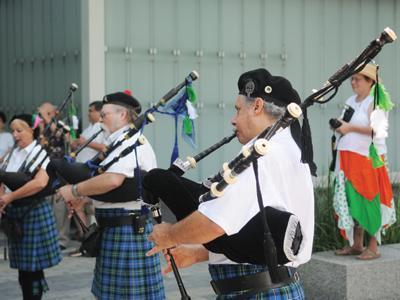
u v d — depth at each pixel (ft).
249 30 33.78
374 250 19.88
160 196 10.48
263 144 8.31
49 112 25.93
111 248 15.88
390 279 19.61
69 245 29.63
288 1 34.40
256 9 33.83
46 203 19.56
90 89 30.73
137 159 15.08
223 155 33.53
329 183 22.08
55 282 23.71
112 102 16.16
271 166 9.39
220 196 8.86
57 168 16.22
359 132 19.62
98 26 30.81
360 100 19.98
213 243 9.68
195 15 32.78
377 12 36.29
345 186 19.90
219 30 33.24
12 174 18.79
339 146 20.11
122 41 31.55
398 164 36.73
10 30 38.04
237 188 9.07
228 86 33.50
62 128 19.52
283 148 9.62
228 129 33.53
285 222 9.16
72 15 32.60
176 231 9.52
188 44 32.71
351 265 19.10
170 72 32.45
